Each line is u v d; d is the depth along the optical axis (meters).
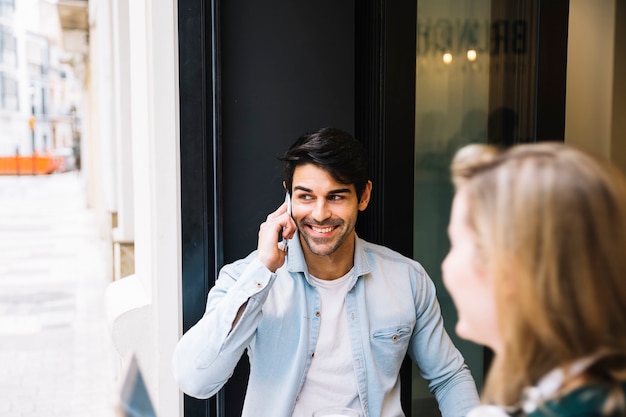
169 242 2.16
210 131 2.15
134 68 2.73
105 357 5.14
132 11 2.69
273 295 1.76
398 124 2.38
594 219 0.74
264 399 1.76
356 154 1.67
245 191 2.22
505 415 0.81
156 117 2.12
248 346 1.84
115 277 5.05
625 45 3.23
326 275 1.78
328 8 2.25
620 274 0.74
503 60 2.57
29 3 9.65
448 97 2.53
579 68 3.19
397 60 2.35
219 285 1.82
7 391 4.39
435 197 2.57
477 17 2.52
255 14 2.19
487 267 0.81
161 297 2.17
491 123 2.58
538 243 0.75
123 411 1.01
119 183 4.68
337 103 2.29
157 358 2.20
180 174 2.14
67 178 37.81
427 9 2.47
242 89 2.19
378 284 1.83
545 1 2.55
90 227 13.40
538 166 0.78
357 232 2.46
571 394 0.75
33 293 7.30
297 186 1.68
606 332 0.74
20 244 11.02
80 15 9.38
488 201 0.80
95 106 10.20
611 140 3.27
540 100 2.59
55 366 4.93
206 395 1.72
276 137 2.24
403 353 1.85
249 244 2.23
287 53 2.22
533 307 0.75
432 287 1.92
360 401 1.76
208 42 2.12
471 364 2.70
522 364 0.78
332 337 1.77
